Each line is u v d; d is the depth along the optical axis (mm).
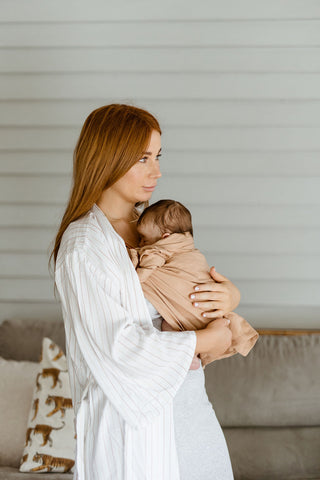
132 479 1463
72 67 2879
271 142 2859
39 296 2963
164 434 1489
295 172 2863
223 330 1562
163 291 1589
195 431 1556
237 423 2506
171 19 2834
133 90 2875
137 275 1538
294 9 2803
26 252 2955
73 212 1624
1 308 2984
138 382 1466
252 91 2846
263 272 2898
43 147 2912
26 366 2537
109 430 1497
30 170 2924
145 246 1637
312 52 2818
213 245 2902
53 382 2350
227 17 2820
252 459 2387
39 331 2713
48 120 2902
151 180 1616
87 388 1547
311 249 2881
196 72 2850
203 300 1594
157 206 1679
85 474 1516
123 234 1706
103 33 2859
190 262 1618
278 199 2877
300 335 2689
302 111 2842
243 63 2836
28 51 2883
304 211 2873
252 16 2814
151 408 1457
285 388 2518
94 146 1575
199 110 2863
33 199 2934
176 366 1466
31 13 2863
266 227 2887
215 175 2883
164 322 1609
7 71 2895
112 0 2842
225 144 2871
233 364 2586
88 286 1496
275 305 2900
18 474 2123
